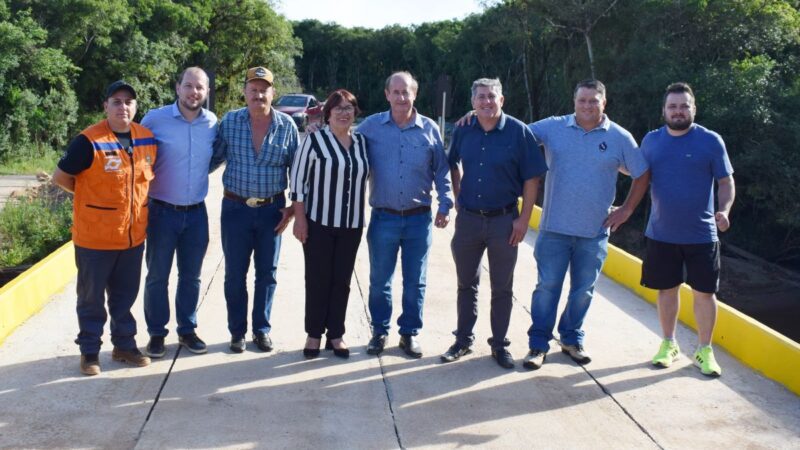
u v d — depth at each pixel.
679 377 5.24
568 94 28.09
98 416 4.32
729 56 23.03
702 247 5.13
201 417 4.36
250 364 5.20
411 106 5.11
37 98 19.11
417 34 63.72
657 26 23.88
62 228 11.31
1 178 16.12
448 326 6.24
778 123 19.89
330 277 5.23
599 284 7.93
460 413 4.56
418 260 5.33
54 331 5.74
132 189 4.70
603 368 5.38
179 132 4.93
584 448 4.18
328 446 4.09
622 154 5.10
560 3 25.69
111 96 4.56
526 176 5.01
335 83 64.50
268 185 5.13
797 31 22.83
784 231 21.61
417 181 5.17
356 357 5.42
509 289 5.24
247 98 4.98
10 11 19.16
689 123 5.07
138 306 6.41
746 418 4.61
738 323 5.70
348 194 5.05
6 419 4.23
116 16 21.52
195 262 5.20
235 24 29.98
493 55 44.34
